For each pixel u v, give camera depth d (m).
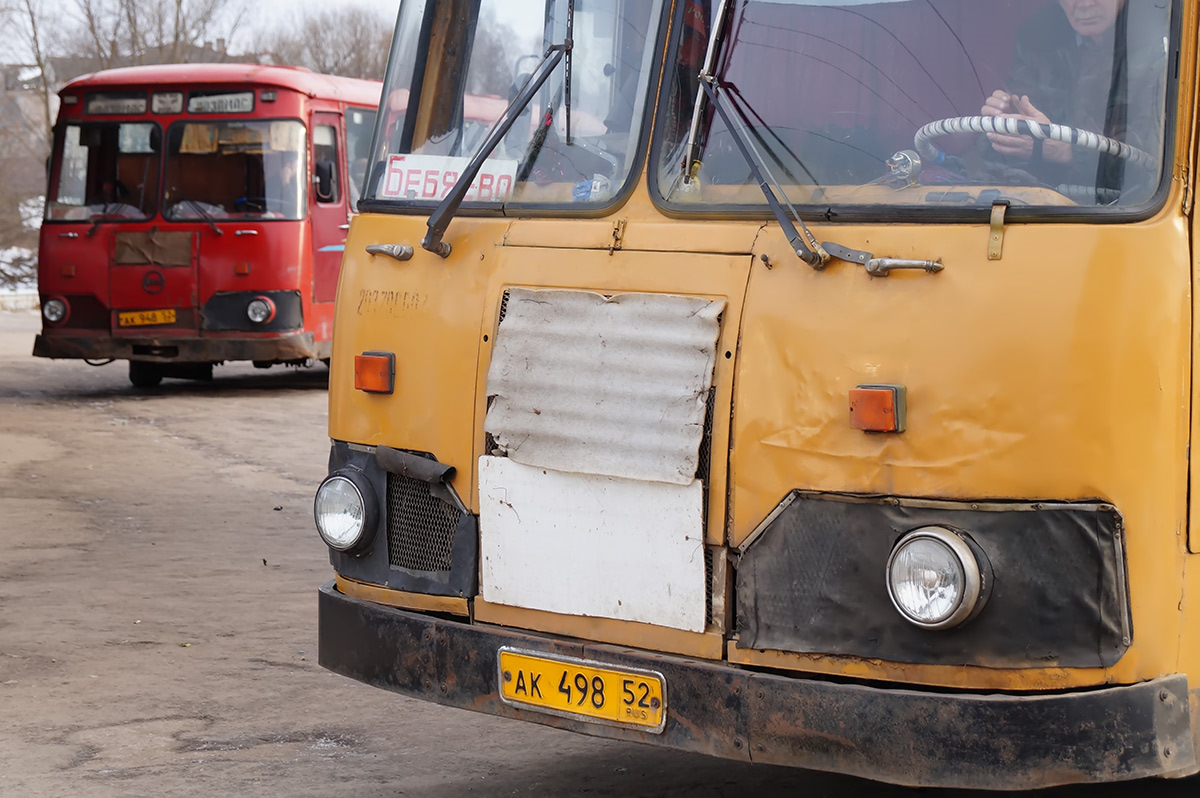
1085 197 3.84
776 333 4.00
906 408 3.82
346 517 4.75
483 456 4.43
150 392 17.38
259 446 13.05
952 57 4.08
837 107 4.16
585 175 4.48
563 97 4.58
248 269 16.08
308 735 5.59
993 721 3.65
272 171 16.25
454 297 4.55
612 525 4.22
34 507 9.95
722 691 3.96
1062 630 3.71
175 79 16.33
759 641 4.03
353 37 44.62
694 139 4.29
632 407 4.17
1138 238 3.70
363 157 17.66
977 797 4.99
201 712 5.82
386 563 4.71
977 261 3.78
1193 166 3.77
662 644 4.17
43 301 16.38
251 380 19.09
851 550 3.90
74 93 16.52
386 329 4.70
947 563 3.71
